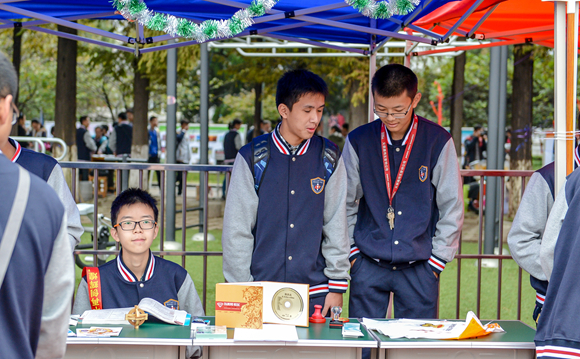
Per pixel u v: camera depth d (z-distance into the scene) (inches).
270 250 109.7
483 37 167.3
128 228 104.2
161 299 106.5
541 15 152.1
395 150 117.3
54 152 500.1
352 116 521.3
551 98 651.5
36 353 56.9
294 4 116.0
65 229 57.0
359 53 163.6
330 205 111.2
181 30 106.3
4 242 50.3
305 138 107.0
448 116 784.3
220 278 242.7
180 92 835.4
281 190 109.2
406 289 117.7
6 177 52.6
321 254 113.5
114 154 568.7
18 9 117.2
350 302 122.3
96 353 83.7
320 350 86.5
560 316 76.0
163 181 143.7
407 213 116.5
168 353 84.6
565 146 93.7
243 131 786.2
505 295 224.8
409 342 85.3
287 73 107.0
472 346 86.2
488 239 274.7
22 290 51.6
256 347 86.0
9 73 55.0
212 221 408.2
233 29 105.3
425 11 119.3
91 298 104.1
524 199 104.5
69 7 122.0
